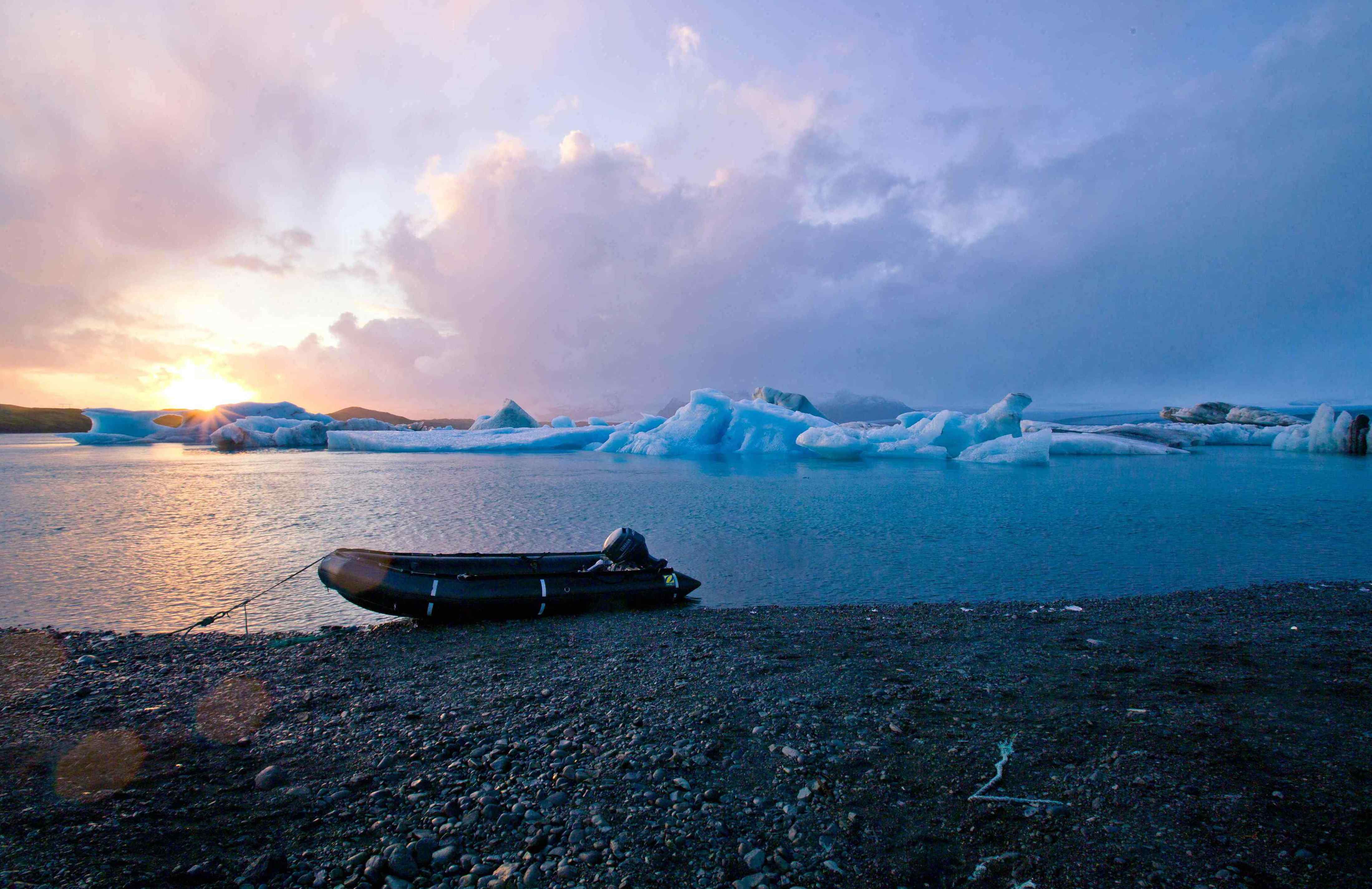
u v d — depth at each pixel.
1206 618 8.98
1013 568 13.48
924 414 51.12
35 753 4.84
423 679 6.59
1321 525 18.55
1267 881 3.13
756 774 4.35
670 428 50.12
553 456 52.09
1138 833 3.55
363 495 26.92
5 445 76.56
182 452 60.62
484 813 3.88
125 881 3.23
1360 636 7.76
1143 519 19.78
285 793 4.16
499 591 9.20
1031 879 3.20
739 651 7.41
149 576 13.02
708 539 16.75
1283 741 4.65
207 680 6.71
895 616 9.43
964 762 4.44
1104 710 5.35
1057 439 47.78
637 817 3.83
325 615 10.32
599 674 6.63
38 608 10.78
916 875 3.27
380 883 3.28
